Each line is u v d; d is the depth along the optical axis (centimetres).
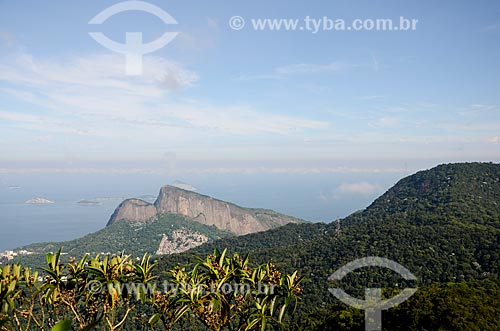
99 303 553
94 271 516
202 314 546
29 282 511
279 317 522
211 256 565
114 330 552
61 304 550
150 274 553
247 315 540
